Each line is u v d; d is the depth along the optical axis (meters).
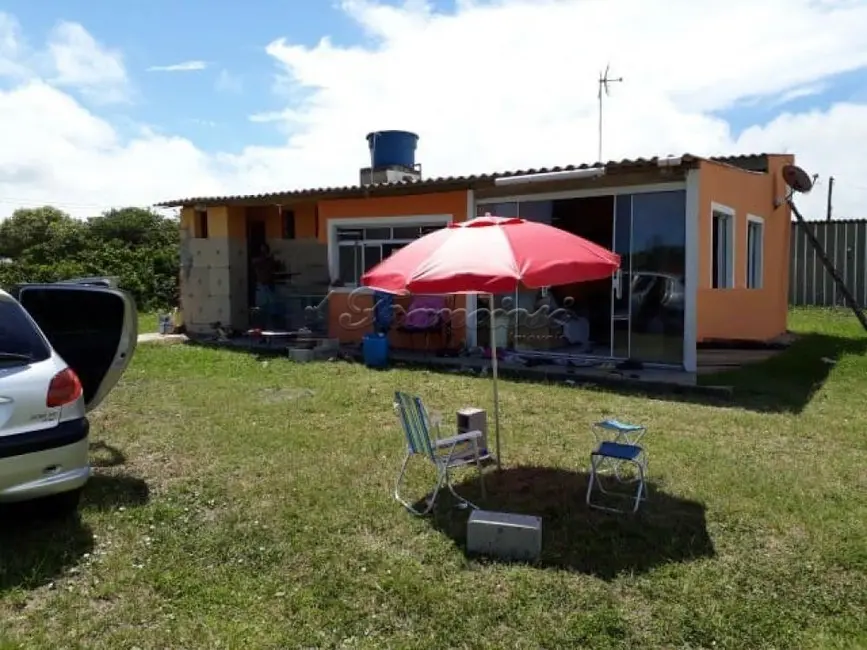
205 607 3.45
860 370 9.62
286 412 7.45
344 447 6.10
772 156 12.80
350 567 3.83
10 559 3.93
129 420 7.12
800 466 5.43
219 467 5.57
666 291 9.70
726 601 3.39
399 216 12.34
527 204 11.02
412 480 5.23
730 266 11.10
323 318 14.12
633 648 3.05
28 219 41.31
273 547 4.09
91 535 4.29
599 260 4.73
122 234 34.56
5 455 3.94
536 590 3.52
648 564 3.78
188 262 15.91
